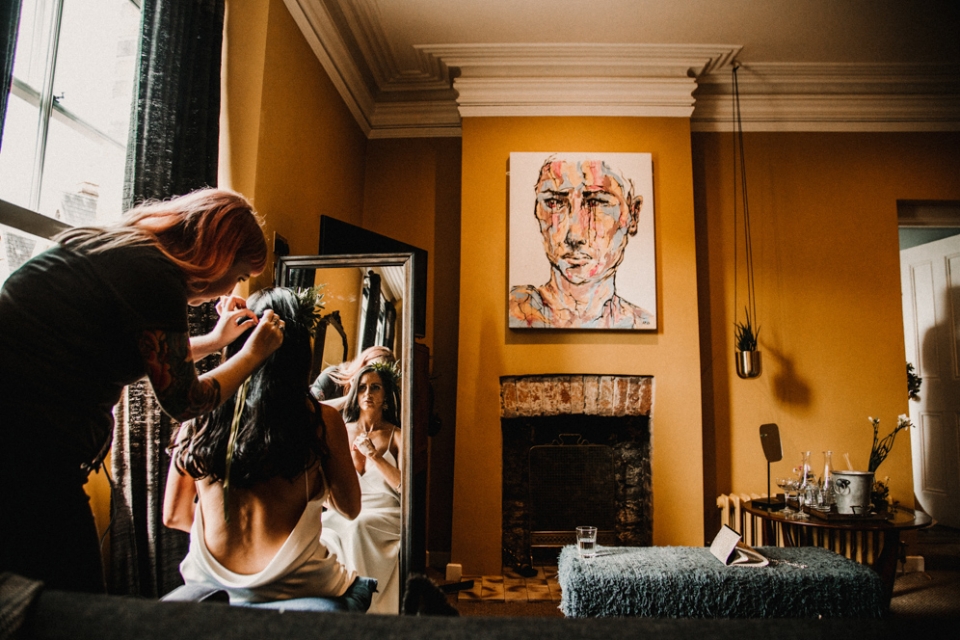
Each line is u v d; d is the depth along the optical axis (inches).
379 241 127.5
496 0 129.2
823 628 21.6
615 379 145.1
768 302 156.7
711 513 150.5
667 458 140.7
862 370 153.1
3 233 63.4
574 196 148.9
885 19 133.4
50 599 22.3
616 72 151.9
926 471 188.7
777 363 154.5
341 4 127.0
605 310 144.9
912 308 196.4
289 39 112.4
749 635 21.4
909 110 159.9
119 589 66.4
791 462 150.9
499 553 138.4
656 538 138.2
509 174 151.3
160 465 72.2
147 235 45.4
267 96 102.4
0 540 35.8
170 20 78.1
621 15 133.8
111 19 81.1
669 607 76.8
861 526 99.1
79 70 75.2
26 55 67.7
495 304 147.8
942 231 207.3
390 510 97.1
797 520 104.1
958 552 157.8
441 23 137.2
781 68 152.2
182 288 45.1
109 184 80.8
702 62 149.0
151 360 42.0
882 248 157.1
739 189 160.6
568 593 79.6
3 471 36.2
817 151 161.0
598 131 152.6
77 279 40.1
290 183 113.3
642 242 146.9
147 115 74.6
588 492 147.5
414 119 168.9
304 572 56.7
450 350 159.9
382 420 100.2
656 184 150.5
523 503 151.7
